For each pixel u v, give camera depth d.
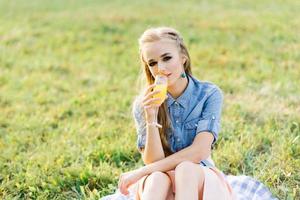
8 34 12.17
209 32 10.88
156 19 12.35
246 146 5.64
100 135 6.36
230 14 12.37
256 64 8.73
